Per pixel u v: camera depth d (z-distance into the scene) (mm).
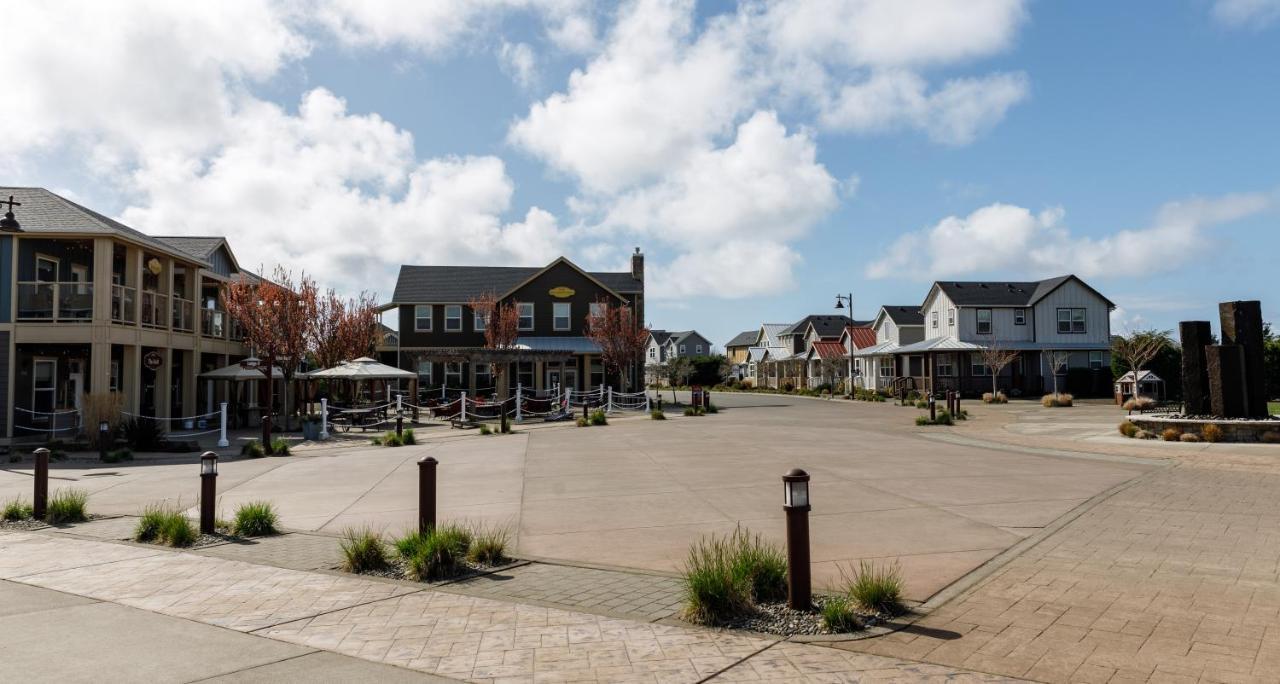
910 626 5527
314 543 8852
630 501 11117
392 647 5320
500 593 6656
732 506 10523
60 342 22188
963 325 47438
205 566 7793
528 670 4848
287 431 27719
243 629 5754
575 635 5516
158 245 25156
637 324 48125
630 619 5883
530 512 10453
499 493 12133
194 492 13156
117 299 23688
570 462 15930
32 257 23094
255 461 18141
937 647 5098
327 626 5809
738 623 5676
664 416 31250
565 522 9727
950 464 14570
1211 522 8984
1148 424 19188
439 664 4980
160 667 4977
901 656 4957
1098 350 47406
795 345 74562
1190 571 6840
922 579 6723
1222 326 19141
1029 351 47188
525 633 5578
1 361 21891
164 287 26469
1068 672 4621
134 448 20766
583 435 22797
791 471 6016
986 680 4527
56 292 22312
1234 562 7137
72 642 5492
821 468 14148
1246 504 10125
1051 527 8805
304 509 11148
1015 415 30562
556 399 33375
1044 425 24672
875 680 4559
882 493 11305
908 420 28641
